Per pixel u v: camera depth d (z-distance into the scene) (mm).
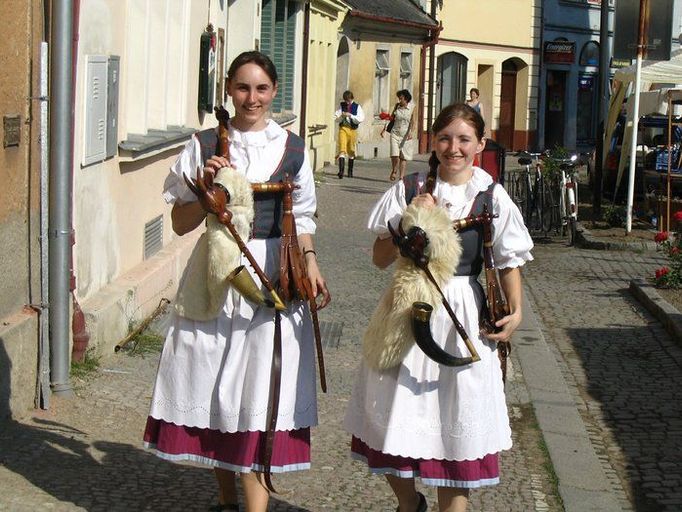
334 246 15070
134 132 9828
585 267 14602
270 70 4926
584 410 7996
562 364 9367
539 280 13516
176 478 5855
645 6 16969
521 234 4762
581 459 6816
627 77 19641
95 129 8062
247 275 4781
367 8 32219
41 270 6922
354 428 4820
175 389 4898
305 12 24969
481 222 4703
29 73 6625
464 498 4742
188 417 4887
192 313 4863
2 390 6289
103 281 8648
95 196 8305
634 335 10492
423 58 37750
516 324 4754
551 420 7621
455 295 4688
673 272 12328
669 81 19703
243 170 4930
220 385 4836
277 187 4910
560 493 6184
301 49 24969
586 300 12234
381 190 23578
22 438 6223
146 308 9375
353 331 10008
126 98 9242
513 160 36062
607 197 22953
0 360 6207
